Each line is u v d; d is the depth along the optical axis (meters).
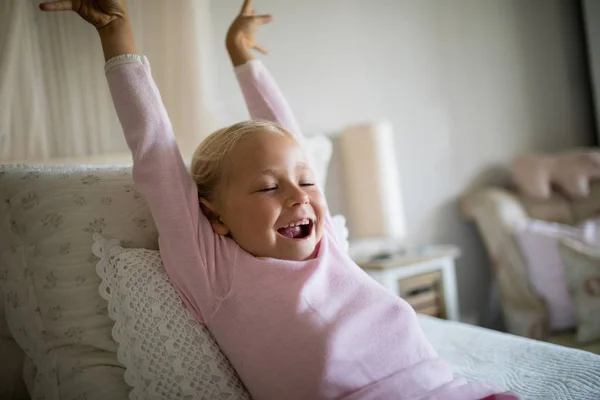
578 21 3.25
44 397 0.94
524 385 0.98
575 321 2.16
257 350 0.86
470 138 2.80
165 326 0.88
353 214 2.24
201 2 1.58
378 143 2.09
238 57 1.31
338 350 0.83
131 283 0.90
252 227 0.94
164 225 0.93
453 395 0.82
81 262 0.96
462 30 2.79
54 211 0.98
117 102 0.97
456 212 2.74
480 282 2.80
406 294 2.02
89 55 1.41
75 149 1.39
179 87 1.54
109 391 0.91
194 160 1.06
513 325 2.27
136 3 1.47
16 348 1.06
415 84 2.61
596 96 3.09
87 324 0.94
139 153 0.94
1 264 1.00
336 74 2.34
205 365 0.87
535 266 2.26
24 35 1.30
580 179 2.62
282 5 2.19
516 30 3.01
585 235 2.21
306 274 0.92
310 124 2.25
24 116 1.30
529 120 3.05
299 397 0.82
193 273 0.91
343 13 2.37
